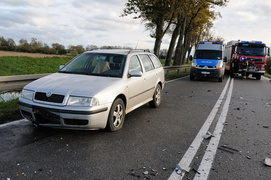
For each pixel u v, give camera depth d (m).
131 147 3.96
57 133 4.44
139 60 6.00
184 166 3.35
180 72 24.12
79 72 5.15
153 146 4.05
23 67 24.70
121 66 5.20
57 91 4.10
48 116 4.06
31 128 4.62
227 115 6.52
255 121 6.02
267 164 3.48
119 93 4.58
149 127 5.12
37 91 4.21
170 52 26.58
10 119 5.09
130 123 5.36
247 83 16.67
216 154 3.83
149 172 3.14
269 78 23.80
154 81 6.61
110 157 3.54
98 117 4.11
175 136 4.62
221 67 15.95
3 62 24.12
